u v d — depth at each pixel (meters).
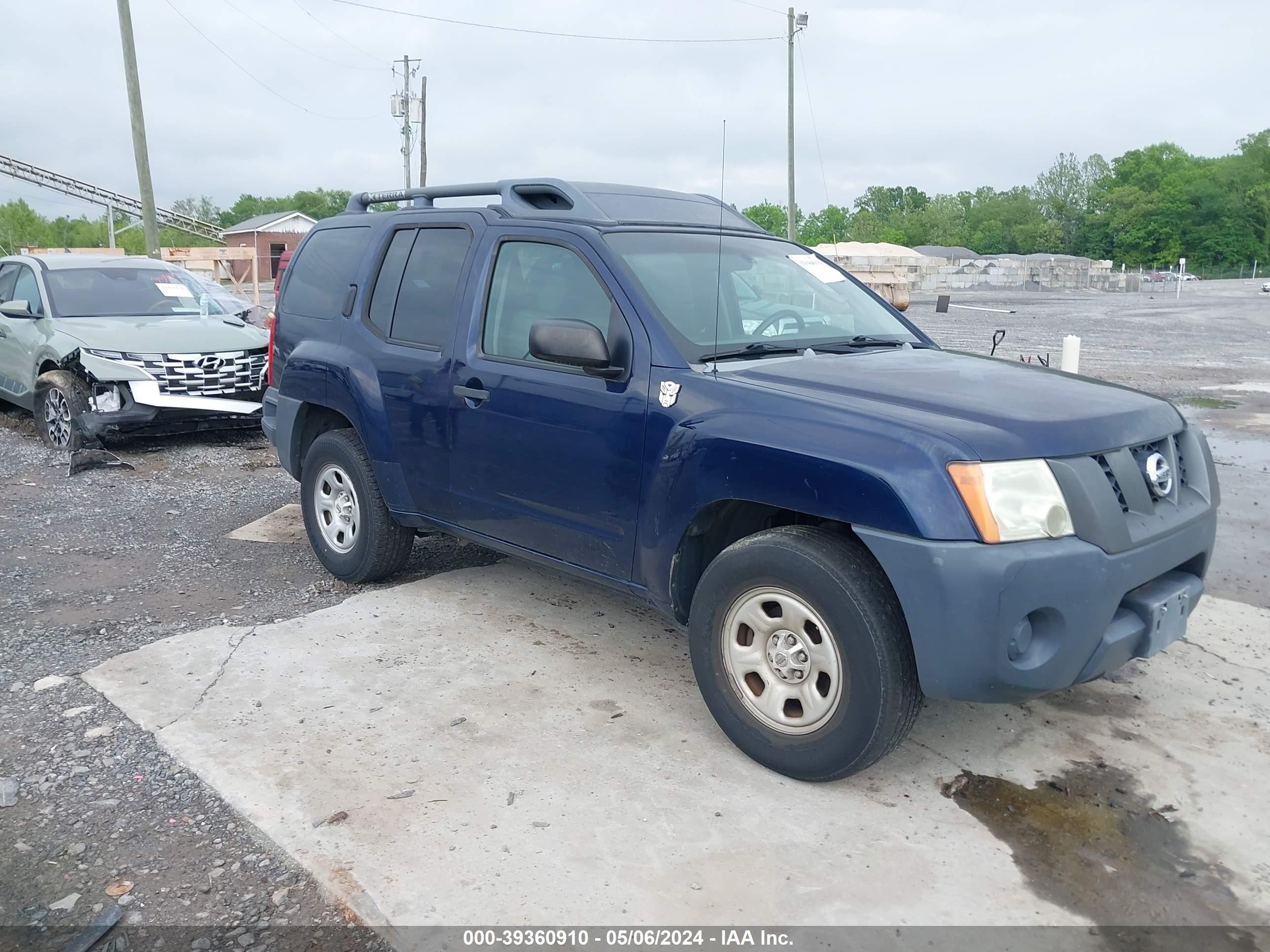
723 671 3.53
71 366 8.68
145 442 9.40
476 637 4.64
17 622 4.79
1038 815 3.22
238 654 4.40
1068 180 138.12
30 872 2.90
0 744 3.61
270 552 5.97
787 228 36.31
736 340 3.95
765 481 3.28
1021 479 2.98
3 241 98.25
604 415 3.83
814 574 3.17
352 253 5.31
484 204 4.77
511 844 3.03
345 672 4.23
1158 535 3.24
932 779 3.44
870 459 3.06
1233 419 10.98
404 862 2.94
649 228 4.32
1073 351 7.87
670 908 2.75
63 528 6.43
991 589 2.92
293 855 2.97
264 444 9.48
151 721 3.77
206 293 10.51
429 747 3.61
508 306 4.36
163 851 3.00
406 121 51.88
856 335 4.38
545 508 4.14
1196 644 4.62
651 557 3.73
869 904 2.78
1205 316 34.16
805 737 3.32
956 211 136.38
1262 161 126.00
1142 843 3.08
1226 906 2.80
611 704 3.97
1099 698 4.06
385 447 4.84
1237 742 3.70
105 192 52.91
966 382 3.56
